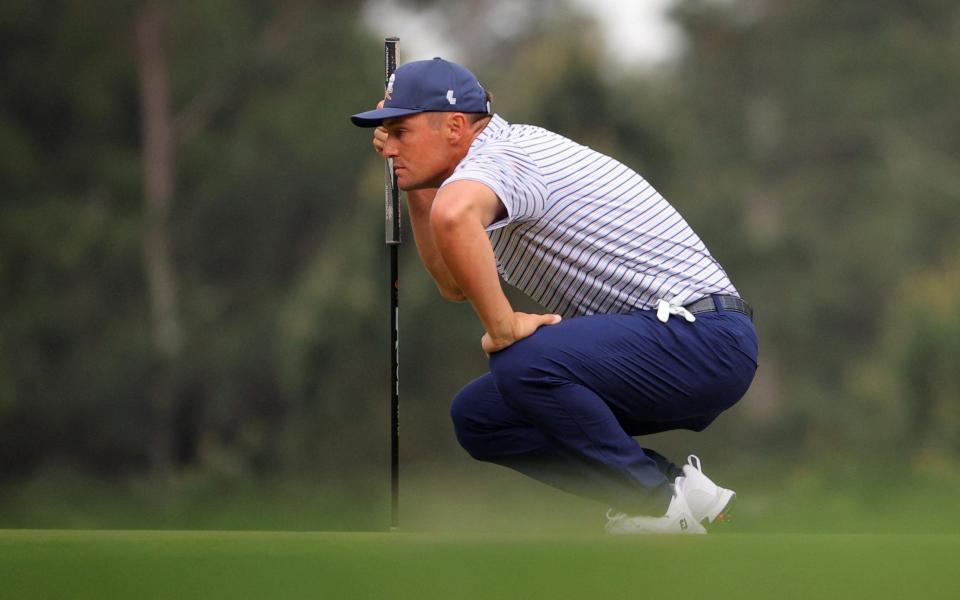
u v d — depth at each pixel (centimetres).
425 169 1177
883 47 7900
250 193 7812
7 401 7194
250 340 7450
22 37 7825
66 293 7538
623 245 1133
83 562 722
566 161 1135
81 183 7850
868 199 7681
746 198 7688
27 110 7819
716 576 668
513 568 684
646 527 1109
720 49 8112
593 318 1124
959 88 7812
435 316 6925
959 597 633
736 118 7919
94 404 7256
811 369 7231
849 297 7438
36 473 7206
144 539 838
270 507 6481
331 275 7025
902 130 7844
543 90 7256
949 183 7700
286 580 670
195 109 8050
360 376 6925
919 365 6184
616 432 1109
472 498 6003
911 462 5756
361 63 8038
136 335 7438
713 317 1129
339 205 7800
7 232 7512
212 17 8044
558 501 5619
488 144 1123
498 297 1078
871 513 4384
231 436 7381
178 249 7781
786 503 4591
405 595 639
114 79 7931
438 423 6938
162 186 7912
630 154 7356
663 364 1116
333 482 6781
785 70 7988
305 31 8119
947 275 6750
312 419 6956
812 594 638
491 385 1229
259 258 7800
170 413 7344
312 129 7850
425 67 1172
